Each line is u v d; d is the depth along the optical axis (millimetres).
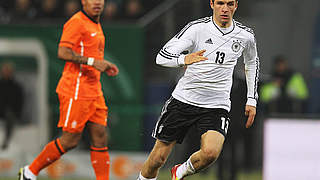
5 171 37531
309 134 22500
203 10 39781
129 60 38562
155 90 38531
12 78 38906
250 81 21719
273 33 43281
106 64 22391
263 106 38156
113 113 38281
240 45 20453
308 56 43062
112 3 42562
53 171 36531
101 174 23312
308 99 41188
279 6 43219
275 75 39875
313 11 43094
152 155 21875
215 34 20203
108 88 38469
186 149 35875
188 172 21156
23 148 38562
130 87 38438
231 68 20609
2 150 38000
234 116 33438
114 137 38188
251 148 35406
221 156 34094
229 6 19922
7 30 39406
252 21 43312
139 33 38719
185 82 20922
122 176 36281
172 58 19500
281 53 43219
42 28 39094
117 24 39156
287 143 22594
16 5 43312
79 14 22797
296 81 39688
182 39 20109
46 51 38906
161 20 39656
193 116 20938
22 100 38906
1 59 39469
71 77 22656
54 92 38688
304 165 22516
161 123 21562
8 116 38438
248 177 35406
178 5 39875
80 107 22578
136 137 38125
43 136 38688
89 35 22656
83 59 22328
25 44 39188
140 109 38281
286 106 39375
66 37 22406
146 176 22219
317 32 43031
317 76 42406
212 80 20484
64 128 22750
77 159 36531
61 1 43188
